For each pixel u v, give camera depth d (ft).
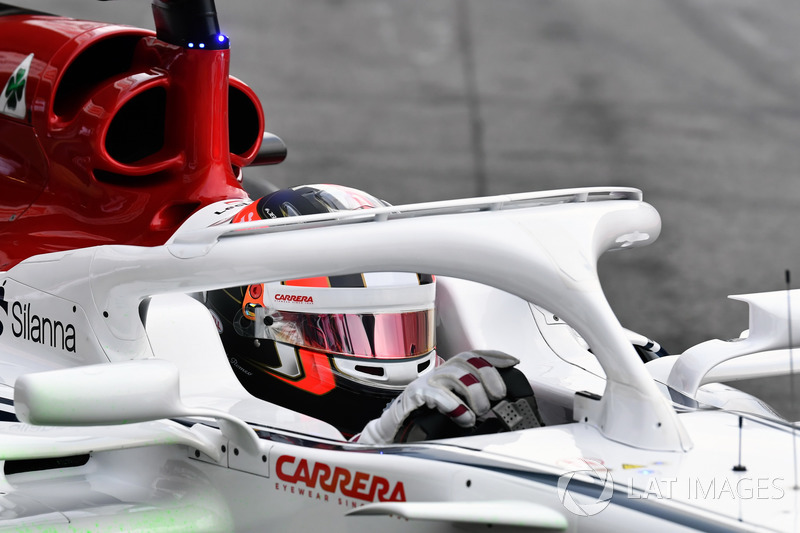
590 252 33.47
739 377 40.01
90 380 29.50
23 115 44.73
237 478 33.71
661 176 133.59
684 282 90.43
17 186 45.60
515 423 33.83
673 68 204.23
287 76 183.11
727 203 121.29
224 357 38.22
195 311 38.83
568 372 40.32
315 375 37.81
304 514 32.58
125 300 35.65
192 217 42.50
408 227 32.68
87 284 36.81
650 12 251.39
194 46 42.93
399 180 125.59
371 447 32.22
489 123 160.04
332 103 167.53
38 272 39.45
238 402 36.37
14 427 35.04
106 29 45.09
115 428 33.86
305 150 138.92
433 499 30.27
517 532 29.12
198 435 33.91
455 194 120.16
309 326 37.73
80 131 42.83
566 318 32.71
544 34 226.38
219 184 44.09
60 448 32.50
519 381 34.65
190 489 34.73
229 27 213.25
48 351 38.99
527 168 134.41
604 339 31.91
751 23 245.24
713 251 100.94
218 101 43.70
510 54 208.33
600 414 32.01
